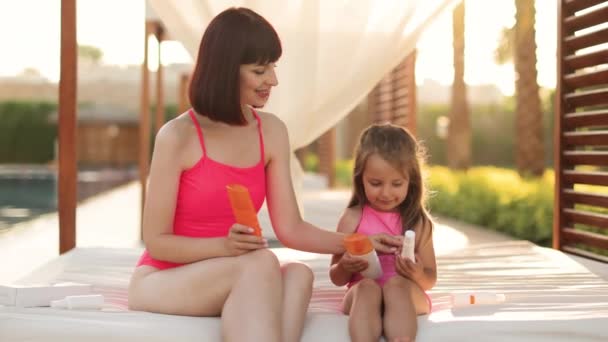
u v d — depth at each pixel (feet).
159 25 29.25
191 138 8.82
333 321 8.42
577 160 14.51
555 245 15.15
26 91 86.94
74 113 14.84
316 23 13.15
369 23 13.44
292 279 8.21
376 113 38.93
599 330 8.11
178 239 8.50
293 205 9.43
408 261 8.76
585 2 14.06
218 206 8.84
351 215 10.03
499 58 51.39
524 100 39.01
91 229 28.32
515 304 9.36
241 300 7.58
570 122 14.74
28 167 85.40
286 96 13.35
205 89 8.69
